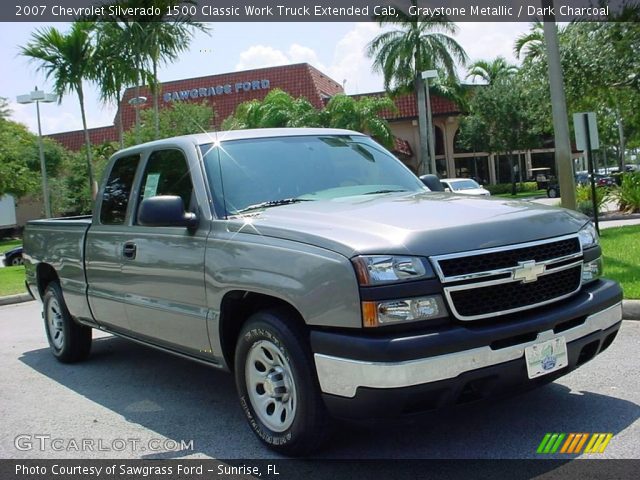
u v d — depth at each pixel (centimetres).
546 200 3312
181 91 4706
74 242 645
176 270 488
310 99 4372
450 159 4412
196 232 474
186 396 571
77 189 4538
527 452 397
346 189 515
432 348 346
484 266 372
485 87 4178
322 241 382
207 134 534
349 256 362
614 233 1328
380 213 413
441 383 349
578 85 2030
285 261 395
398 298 353
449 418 458
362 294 354
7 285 1491
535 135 4028
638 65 1917
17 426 523
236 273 427
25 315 1126
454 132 4400
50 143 4616
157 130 2017
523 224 398
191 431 484
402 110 4300
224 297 444
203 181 486
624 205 2131
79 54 2059
